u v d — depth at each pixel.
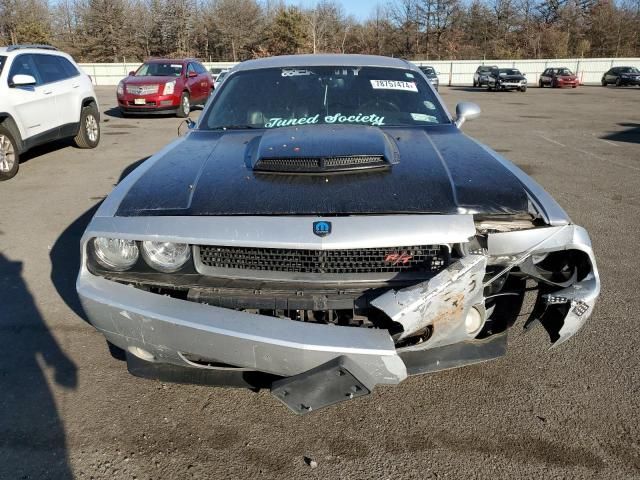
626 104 21.83
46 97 8.29
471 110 3.69
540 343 3.14
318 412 2.56
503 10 60.00
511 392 2.71
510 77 31.05
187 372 2.37
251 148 2.85
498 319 2.40
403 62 4.00
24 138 7.77
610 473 2.18
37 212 5.92
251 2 57.62
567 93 29.72
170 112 14.91
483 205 2.22
